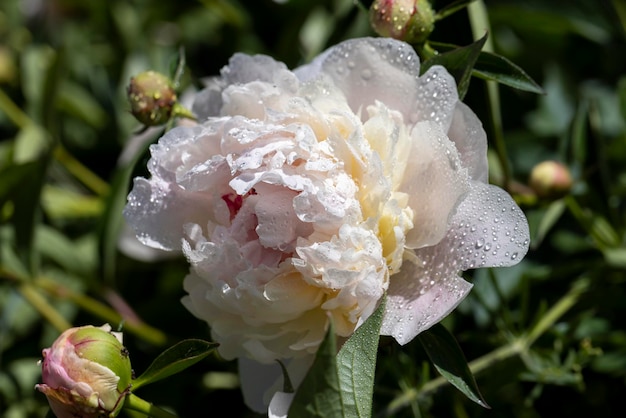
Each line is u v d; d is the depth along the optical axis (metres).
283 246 0.80
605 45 1.03
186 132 0.82
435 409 0.90
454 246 0.80
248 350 0.81
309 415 0.77
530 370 0.90
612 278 0.94
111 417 0.81
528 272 0.93
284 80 0.81
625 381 0.93
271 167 0.79
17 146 1.07
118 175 0.98
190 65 1.10
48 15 1.18
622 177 0.99
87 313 1.02
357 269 0.79
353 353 0.78
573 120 0.96
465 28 0.91
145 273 1.04
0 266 0.99
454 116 0.81
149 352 0.98
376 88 0.82
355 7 0.99
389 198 0.79
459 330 0.93
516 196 0.93
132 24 1.13
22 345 1.02
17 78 1.13
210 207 0.82
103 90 1.12
